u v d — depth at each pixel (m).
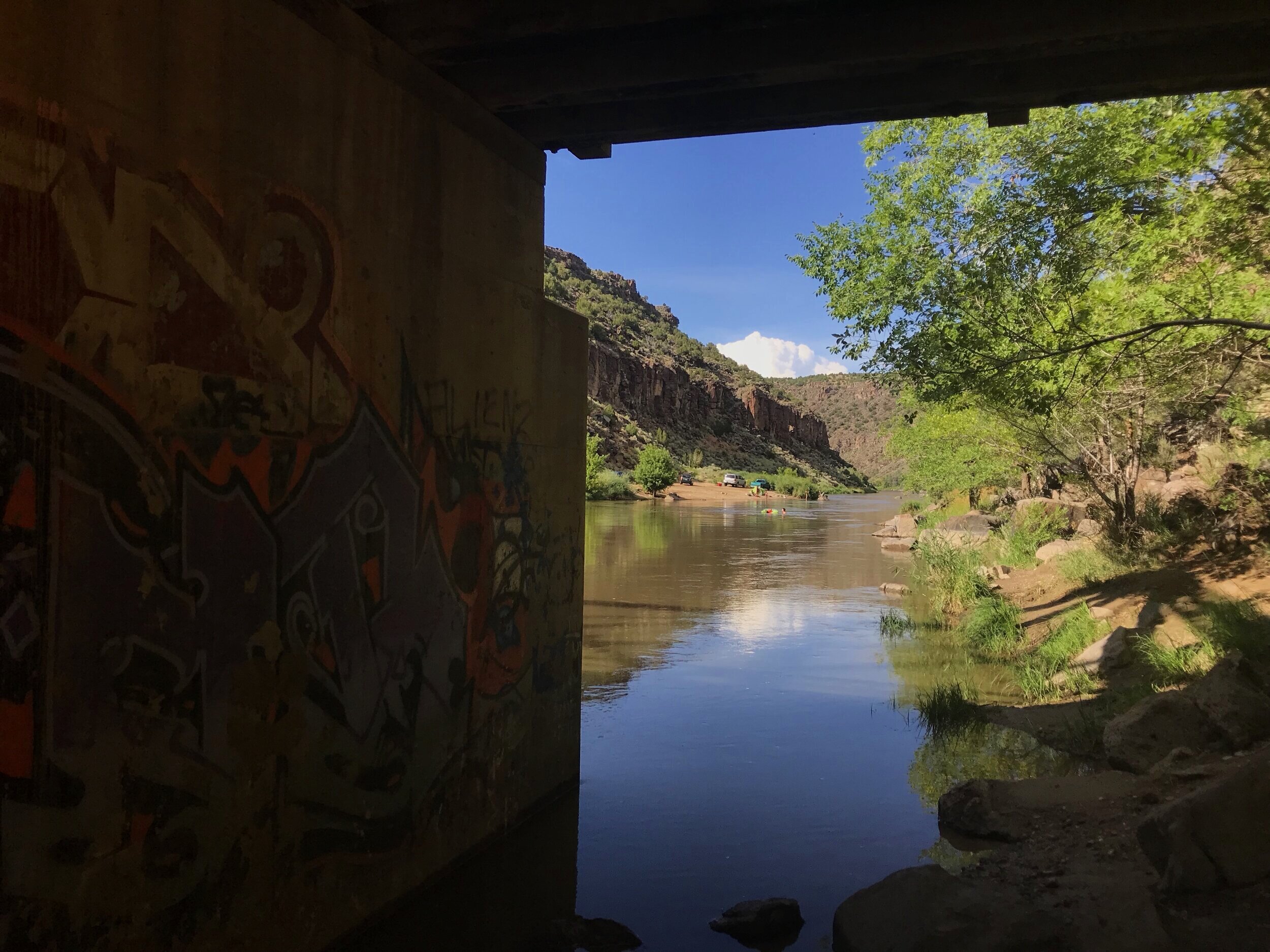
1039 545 16.91
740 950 4.25
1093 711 7.71
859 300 9.48
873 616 13.68
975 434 17.34
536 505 6.13
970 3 4.38
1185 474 14.73
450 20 4.48
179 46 3.33
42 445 2.83
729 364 188.25
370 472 4.41
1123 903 3.98
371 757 4.41
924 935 3.95
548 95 5.30
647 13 4.33
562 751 6.46
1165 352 8.24
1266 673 6.59
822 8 4.49
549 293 128.12
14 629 2.75
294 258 3.90
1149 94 5.22
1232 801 3.99
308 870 4.00
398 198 4.63
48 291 2.84
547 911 4.66
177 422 3.32
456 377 5.17
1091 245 8.26
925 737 7.64
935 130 9.16
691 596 15.67
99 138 3.01
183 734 3.34
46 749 2.84
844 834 5.61
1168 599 9.70
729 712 8.45
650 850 5.43
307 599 3.98
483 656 5.43
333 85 4.15
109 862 3.05
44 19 2.83
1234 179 7.18
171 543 3.29
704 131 5.93
